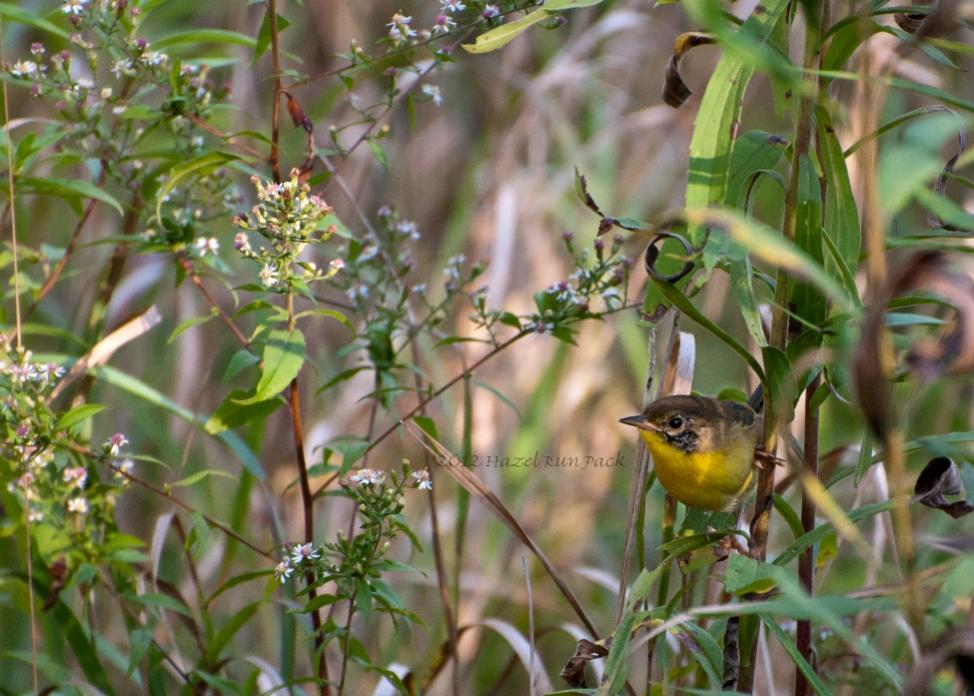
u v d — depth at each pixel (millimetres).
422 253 12109
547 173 11633
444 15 6684
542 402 10867
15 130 10266
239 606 9758
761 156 5805
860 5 5465
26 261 7910
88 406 6457
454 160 12406
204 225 7430
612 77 12648
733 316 12281
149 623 8250
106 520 7469
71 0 6523
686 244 5426
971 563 4246
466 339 6941
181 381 10383
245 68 10852
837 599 4578
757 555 5812
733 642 6020
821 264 5484
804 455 6055
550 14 5844
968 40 9508
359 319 10078
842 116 6859
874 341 4074
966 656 4383
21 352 6512
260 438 8273
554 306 6949
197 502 10164
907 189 3781
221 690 7039
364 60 6625
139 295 10047
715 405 7109
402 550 10805
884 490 8117
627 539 6410
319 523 9977
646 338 11523
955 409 10625
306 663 8812
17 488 6957
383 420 10914
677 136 12430
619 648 5289
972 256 4934
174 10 10711
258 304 6109
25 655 7137
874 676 7684
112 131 7742
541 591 10750
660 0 5820
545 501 11141
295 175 5980
